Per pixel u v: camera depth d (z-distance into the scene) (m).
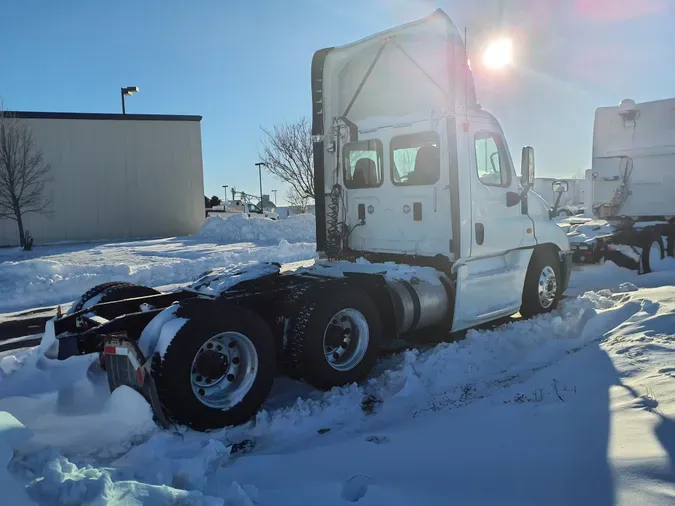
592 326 6.13
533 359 5.37
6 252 20.14
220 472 3.23
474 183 6.00
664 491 2.52
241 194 35.75
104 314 5.14
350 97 6.93
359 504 2.72
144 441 3.83
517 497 2.66
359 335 5.02
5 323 8.27
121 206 27.45
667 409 3.38
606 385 4.05
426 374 5.02
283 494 2.87
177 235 28.69
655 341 4.89
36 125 25.42
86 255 17.77
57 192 26.03
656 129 10.50
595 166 11.41
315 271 5.85
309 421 4.15
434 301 5.70
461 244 5.82
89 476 2.58
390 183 6.45
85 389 4.77
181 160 28.62
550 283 7.39
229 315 4.14
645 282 9.27
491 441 3.34
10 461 2.52
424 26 5.85
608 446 3.05
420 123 6.07
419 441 3.50
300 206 28.16
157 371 3.86
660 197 10.55
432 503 2.68
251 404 4.22
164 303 5.10
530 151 6.65
